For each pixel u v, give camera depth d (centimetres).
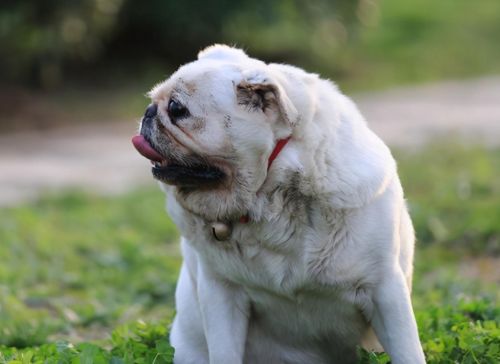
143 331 876
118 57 3447
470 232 1376
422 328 813
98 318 1089
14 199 1875
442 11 4353
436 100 3025
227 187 658
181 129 652
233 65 661
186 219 688
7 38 2850
